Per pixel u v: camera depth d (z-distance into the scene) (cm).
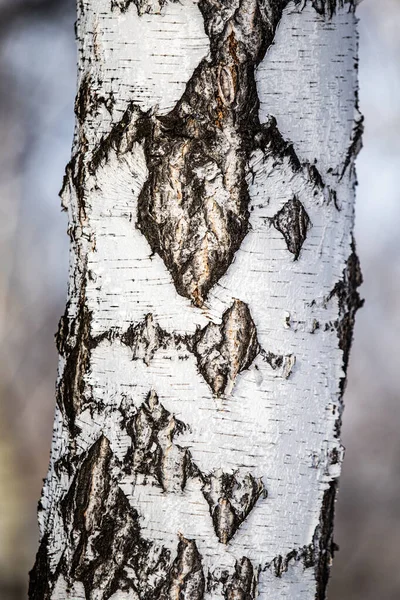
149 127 199
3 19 498
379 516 573
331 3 202
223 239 199
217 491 199
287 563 201
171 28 199
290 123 200
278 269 200
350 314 206
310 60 201
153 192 199
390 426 612
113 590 201
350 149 204
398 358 621
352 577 523
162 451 200
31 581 207
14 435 609
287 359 200
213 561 200
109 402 201
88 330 202
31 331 627
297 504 201
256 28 199
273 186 200
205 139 199
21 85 545
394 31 506
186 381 199
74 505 202
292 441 201
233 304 199
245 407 200
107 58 201
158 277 200
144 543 200
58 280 623
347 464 608
